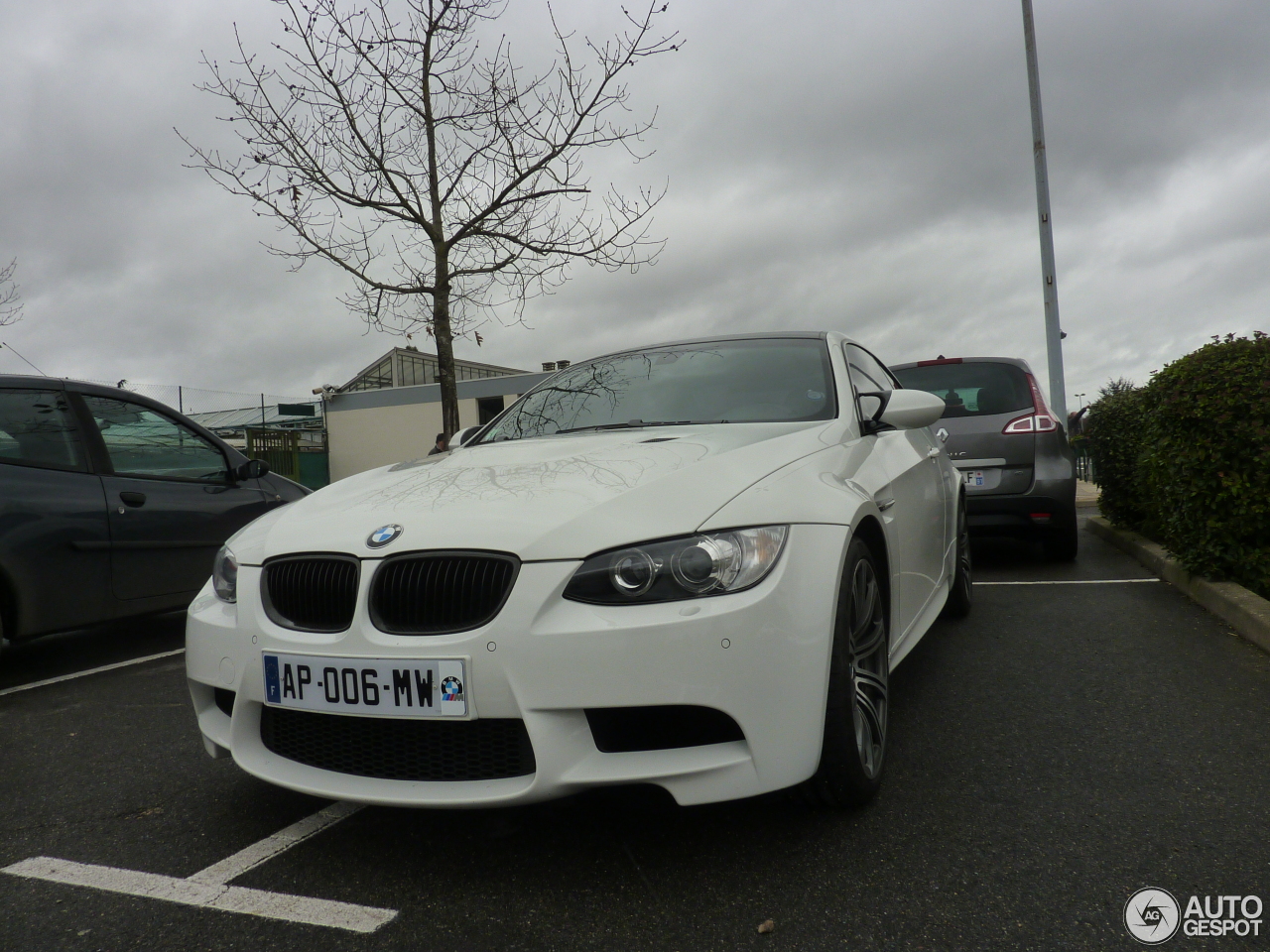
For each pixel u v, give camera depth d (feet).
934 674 12.56
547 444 10.09
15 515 14.17
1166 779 8.48
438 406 98.63
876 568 9.25
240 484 18.72
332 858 7.50
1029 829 7.52
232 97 24.58
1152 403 17.74
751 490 7.50
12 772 10.07
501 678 6.60
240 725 7.72
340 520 7.87
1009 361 21.93
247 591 7.80
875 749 8.23
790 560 7.10
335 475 102.22
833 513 7.73
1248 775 8.50
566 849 7.46
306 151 25.17
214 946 6.23
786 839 7.47
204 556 17.37
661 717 6.79
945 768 8.98
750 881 6.82
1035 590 18.83
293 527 8.11
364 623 7.02
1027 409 21.08
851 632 8.02
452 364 26.86
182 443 17.53
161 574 16.47
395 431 100.42
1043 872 6.79
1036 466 20.67
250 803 8.81
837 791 7.57
